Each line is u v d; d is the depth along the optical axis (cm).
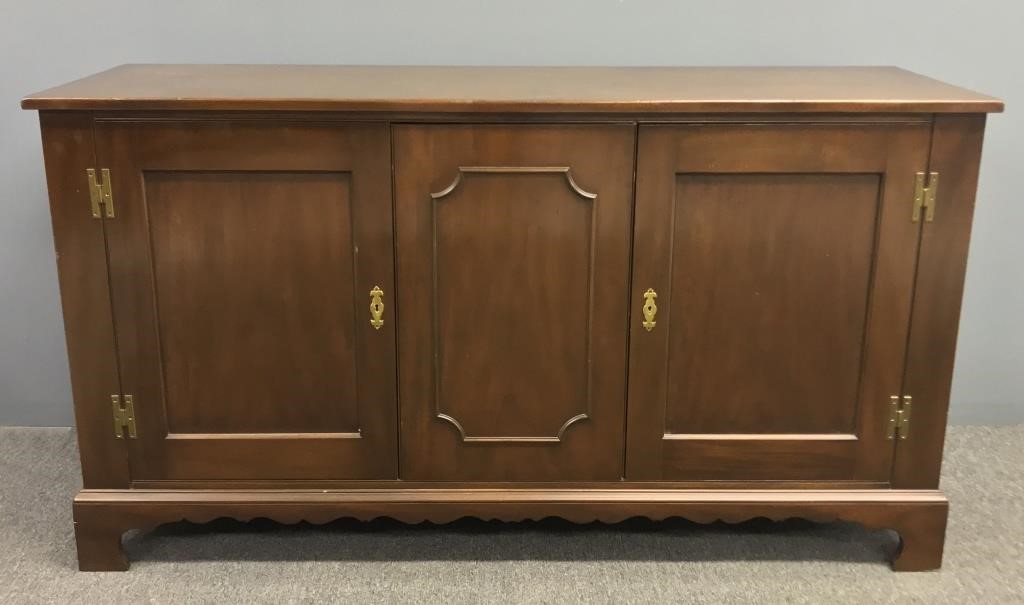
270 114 166
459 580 183
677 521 204
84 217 171
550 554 192
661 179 169
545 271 175
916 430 183
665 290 175
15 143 229
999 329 243
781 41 226
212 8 223
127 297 175
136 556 191
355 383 182
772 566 189
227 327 178
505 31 225
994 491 215
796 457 185
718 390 182
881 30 225
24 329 241
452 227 172
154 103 163
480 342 179
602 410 182
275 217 172
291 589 180
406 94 170
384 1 223
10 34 223
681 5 223
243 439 183
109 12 222
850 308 177
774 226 173
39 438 239
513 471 186
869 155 168
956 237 173
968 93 172
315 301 177
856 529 202
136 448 183
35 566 187
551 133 167
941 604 177
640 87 181
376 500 185
